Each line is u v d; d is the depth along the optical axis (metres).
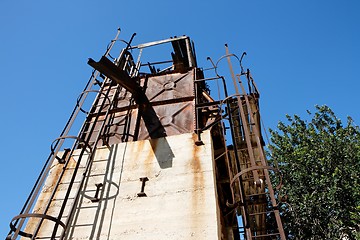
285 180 15.02
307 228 13.49
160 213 5.92
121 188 6.66
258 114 8.27
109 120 9.20
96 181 6.97
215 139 8.66
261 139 8.35
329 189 13.52
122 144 7.67
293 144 17.14
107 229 5.93
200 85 10.40
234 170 8.71
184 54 12.45
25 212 5.40
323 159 14.41
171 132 8.41
